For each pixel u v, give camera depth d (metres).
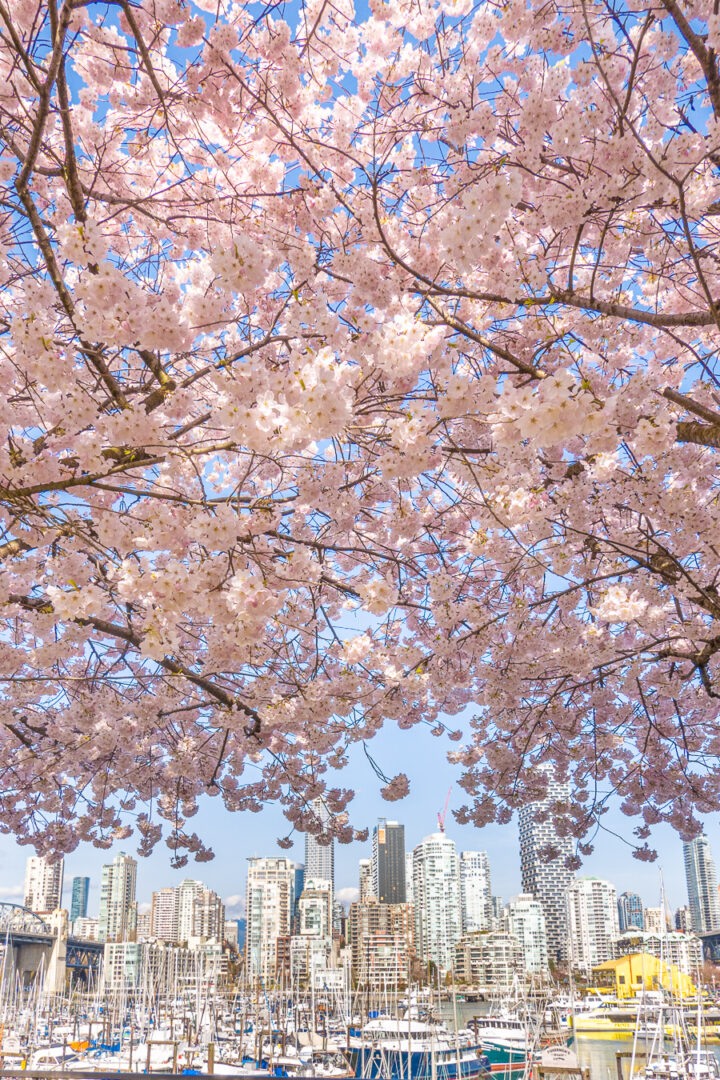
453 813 10.65
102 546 4.14
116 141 5.67
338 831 11.37
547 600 6.46
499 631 7.12
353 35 5.28
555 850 11.69
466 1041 29.22
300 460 5.88
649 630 6.83
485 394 3.90
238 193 5.85
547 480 6.28
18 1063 28.53
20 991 42.62
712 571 6.87
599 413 3.23
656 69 4.84
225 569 4.15
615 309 4.33
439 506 7.50
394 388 5.24
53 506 4.16
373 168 4.54
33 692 7.70
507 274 5.46
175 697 8.28
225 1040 36.75
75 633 5.77
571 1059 24.06
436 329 3.94
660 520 6.04
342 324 4.44
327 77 5.29
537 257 5.48
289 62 5.01
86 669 8.49
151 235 6.36
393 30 5.33
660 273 5.59
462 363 6.56
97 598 3.78
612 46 4.77
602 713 9.23
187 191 5.80
